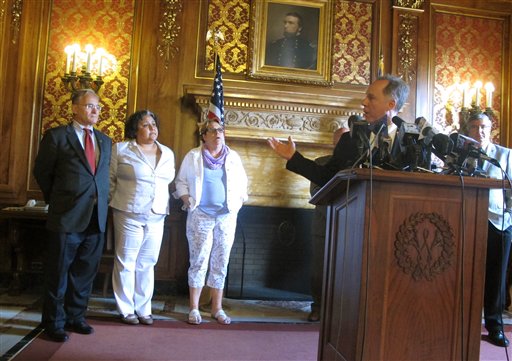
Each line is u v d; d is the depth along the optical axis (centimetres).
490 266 338
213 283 374
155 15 494
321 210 384
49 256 304
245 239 508
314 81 507
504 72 550
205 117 465
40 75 474
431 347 162
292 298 470
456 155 182
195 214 368
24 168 466
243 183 387
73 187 305
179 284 473
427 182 162
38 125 472
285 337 327
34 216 416
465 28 549
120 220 348
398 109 206
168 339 310
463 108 527
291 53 509
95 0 487
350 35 525
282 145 209
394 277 162
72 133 315
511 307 473
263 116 482
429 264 164
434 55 539
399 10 534
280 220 510
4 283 459
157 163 364
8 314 358
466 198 168
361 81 523
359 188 170
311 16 516
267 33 506
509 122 541
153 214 354
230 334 330
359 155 189
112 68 485
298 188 495
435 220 165
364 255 161
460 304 165
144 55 489
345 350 174
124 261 346
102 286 462
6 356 261
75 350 277
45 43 477
